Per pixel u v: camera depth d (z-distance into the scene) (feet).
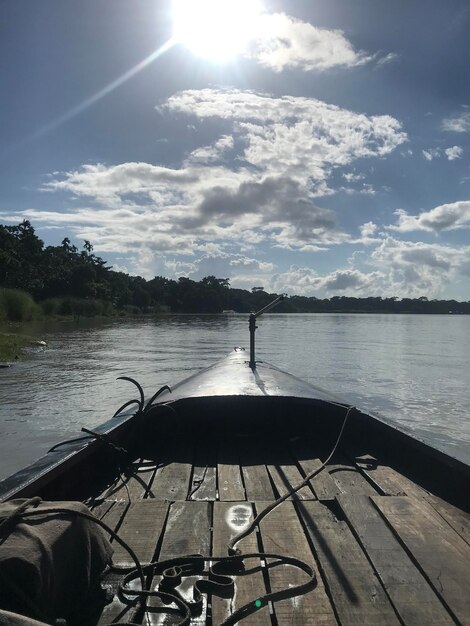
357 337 136.15
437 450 12.89
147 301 325.42
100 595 8.30
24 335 103.19
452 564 9.05
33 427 31.94
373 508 11.41
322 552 9.61
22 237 251.39
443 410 41.78
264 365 25.22
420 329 196.85
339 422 18.04
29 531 7.09
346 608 7.95
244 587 8.62
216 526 10.85
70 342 97.86
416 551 9.49
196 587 8.43
